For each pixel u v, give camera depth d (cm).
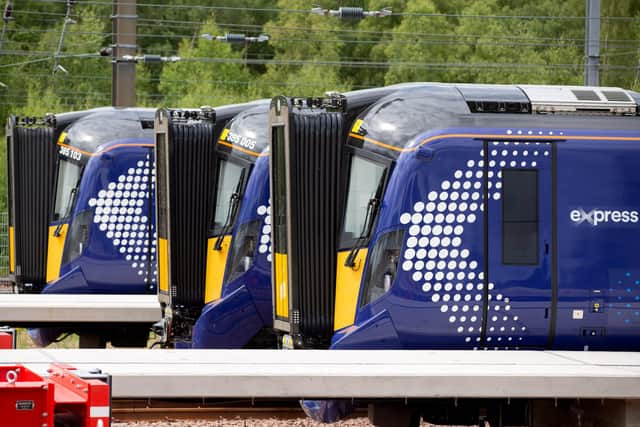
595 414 3077
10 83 18850
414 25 18812
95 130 5191
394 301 3231
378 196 3269
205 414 3828
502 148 3294
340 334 3281
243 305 4009
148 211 5150
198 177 4284
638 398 2889
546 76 18188
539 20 18788
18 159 5406
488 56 18438
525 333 3306
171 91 18088
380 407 3142
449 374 2786
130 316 4556
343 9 6294
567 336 3338
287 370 2772
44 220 5431
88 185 5122
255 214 4000
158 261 4438
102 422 2067
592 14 5150
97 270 5131
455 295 3253
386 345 3250
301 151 3403
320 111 3475
